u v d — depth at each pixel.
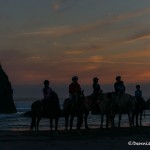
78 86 28.00
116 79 30.77
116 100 30.22
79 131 28.58
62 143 21.34
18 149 19.23
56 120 26.66
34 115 29.33
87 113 30.38
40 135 26.19
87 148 19.42
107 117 30.03
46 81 26.56
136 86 32.88
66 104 28.34
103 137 24.31
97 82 29.64
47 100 26.42
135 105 32.19
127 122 46.56
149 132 27.39
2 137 24.80
